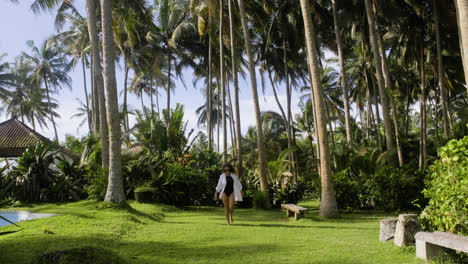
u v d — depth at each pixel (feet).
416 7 71.82
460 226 17.58
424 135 85.76
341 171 47.47
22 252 18.72
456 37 82.23
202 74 116.37
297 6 79.05
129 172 55.77
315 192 55.11
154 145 60.54
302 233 26.14
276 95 99.09
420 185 43.09
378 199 44.37
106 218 30.86
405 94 119.65
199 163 60.64
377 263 16.67
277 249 20.15
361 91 124.06
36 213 37.86
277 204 52.54
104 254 14.84
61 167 58.49
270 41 91.50
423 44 84.33
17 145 82.23
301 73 108.68
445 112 73.61
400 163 75.25
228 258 18.13
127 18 76.95
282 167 59.00
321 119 37.63
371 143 76.33
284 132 151.02
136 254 19.15
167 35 104.01
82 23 90.68
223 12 70.13
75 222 28.19
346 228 28.84
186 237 24.32
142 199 49.90
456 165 18.43
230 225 30.96
